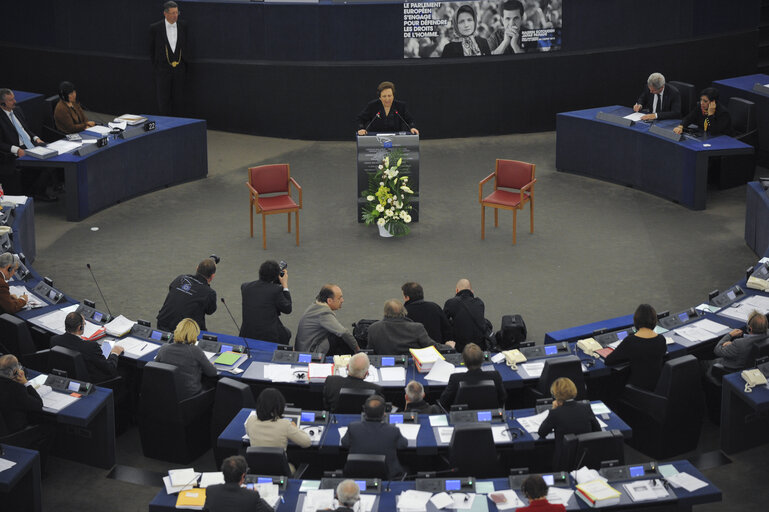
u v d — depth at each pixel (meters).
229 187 18.22
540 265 14.97
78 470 10.40
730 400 10.30
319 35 19.95
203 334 11.23
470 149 20.09
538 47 20.36
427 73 20.16
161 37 20.02
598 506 8.43
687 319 11.73
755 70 21.94
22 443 9.88
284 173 15.91
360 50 20.02
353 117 20.47
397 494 8.62
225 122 21.02
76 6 21.22
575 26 20.36
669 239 15.81
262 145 20.44
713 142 16.84
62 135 17.55
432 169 19.03
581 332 11.72
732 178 17.83
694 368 10.30
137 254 15.38
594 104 20.94
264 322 11.88
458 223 16.58
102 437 10.30
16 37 22.12
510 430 9.51
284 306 12.03
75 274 14.64
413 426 9.59
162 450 10.57
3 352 11.43
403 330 11.16
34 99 18.88
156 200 17.59
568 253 15.36
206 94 20.86
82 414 9.80
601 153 18.20
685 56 21.08
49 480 10.22
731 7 21.22
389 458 9.02
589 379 11.05
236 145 20.39
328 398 10.16
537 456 9.94
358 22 19.81
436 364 10.70
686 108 18.14
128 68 21.22
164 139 17.81
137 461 10.64
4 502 9.16
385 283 14.38
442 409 10.02
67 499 9.89
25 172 17.48
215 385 10.73
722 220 16.50
